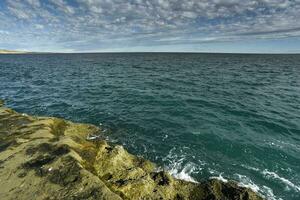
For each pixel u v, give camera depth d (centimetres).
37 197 757
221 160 1371
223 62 9281
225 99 2655
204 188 1027
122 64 8206
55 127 1445
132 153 1449
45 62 9681
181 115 2105
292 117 2045
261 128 1811
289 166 1302
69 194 770
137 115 2100
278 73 5228
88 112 2191
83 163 963
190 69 6178
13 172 867
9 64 8412
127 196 876
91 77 4550
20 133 1216
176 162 1350
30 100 2666
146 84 3662
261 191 1098
